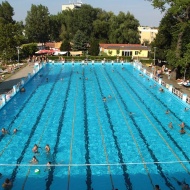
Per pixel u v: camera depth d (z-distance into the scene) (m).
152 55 60.69
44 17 95.75
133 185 15.79
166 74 49.31
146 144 20.84
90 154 19.16
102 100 32.06
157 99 32.81
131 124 24.81
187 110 28.89
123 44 85.94
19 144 20.53
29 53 70.88
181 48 42.47
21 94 34.16
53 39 105.19
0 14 96.38
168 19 46.41
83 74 48.38
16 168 17.28
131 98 33.06
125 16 93.25
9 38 59.12
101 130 23.34
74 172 16.92
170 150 19.95
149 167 17.62
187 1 36.03
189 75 43.69
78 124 24.59
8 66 54.41
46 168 17.25
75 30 98.19
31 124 24.45
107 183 15.91
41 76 46.03
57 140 21.30
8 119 25.59
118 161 18.27
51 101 31.38
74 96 33.59
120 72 50.91
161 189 15.42
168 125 24.70
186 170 17.36
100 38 98.50
